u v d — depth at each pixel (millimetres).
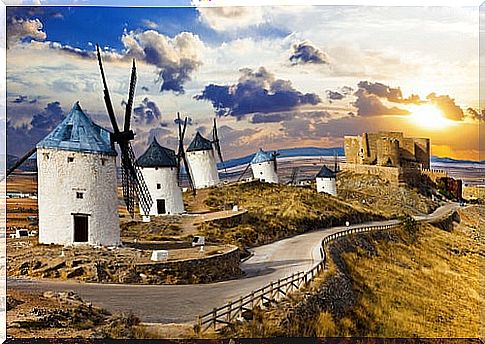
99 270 19750
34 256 20484
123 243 24859
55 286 18750
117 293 18609
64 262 19953
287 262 24766
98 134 23266
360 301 22125
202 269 20969
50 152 22312
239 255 23531
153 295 18672
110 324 16000
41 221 22453
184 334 15797
